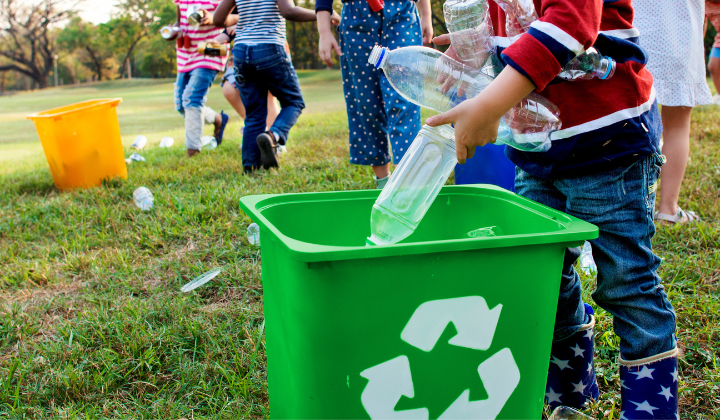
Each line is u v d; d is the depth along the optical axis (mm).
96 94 27547
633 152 1229
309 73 33375
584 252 2328
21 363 1808
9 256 2785
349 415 1050
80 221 3252
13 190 4234
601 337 1782
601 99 1229
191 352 1847
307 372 1030
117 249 2709
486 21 1392
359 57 2979
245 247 2645
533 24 1097
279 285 1114
